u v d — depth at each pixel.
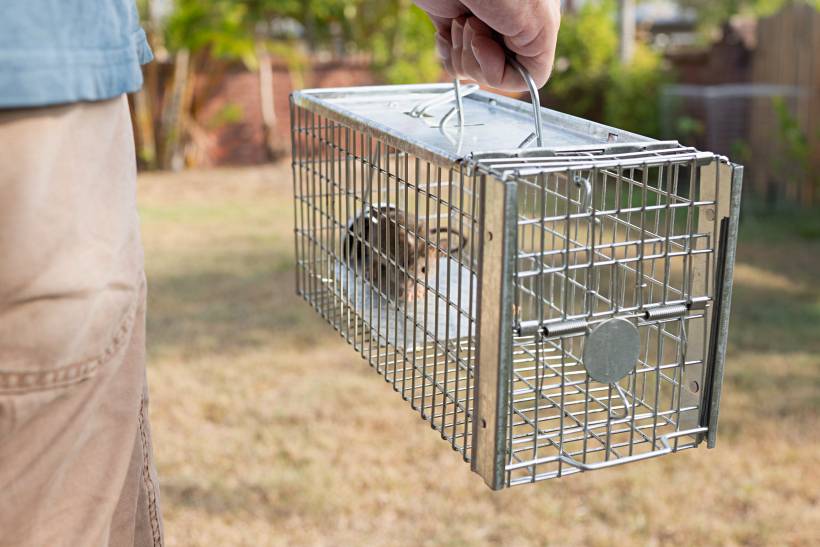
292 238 6.71
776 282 5.36
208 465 3.15
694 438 0.90
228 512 2.87
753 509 2.85
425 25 10.16
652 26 16.70
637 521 2.80
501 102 1.21
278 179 9.31
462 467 3.16
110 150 0.77
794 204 7.47
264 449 3.26
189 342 4.34
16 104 0.68
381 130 0.97
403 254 1.04
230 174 9.58
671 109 8.69
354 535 2.76
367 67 10.30
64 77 0.70
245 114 9.98
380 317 1.06
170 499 2.93
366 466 3.15
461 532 2.77
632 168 0.89
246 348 4.26
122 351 0.80
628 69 9.16
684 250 0.87
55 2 0.70
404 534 2.76
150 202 8.18
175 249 6.37
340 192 1.15
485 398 0.79
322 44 10.72
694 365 0.90
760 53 7.95
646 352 0.94
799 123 7.48
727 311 0.86
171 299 5.09
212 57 9.50
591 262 0.81
